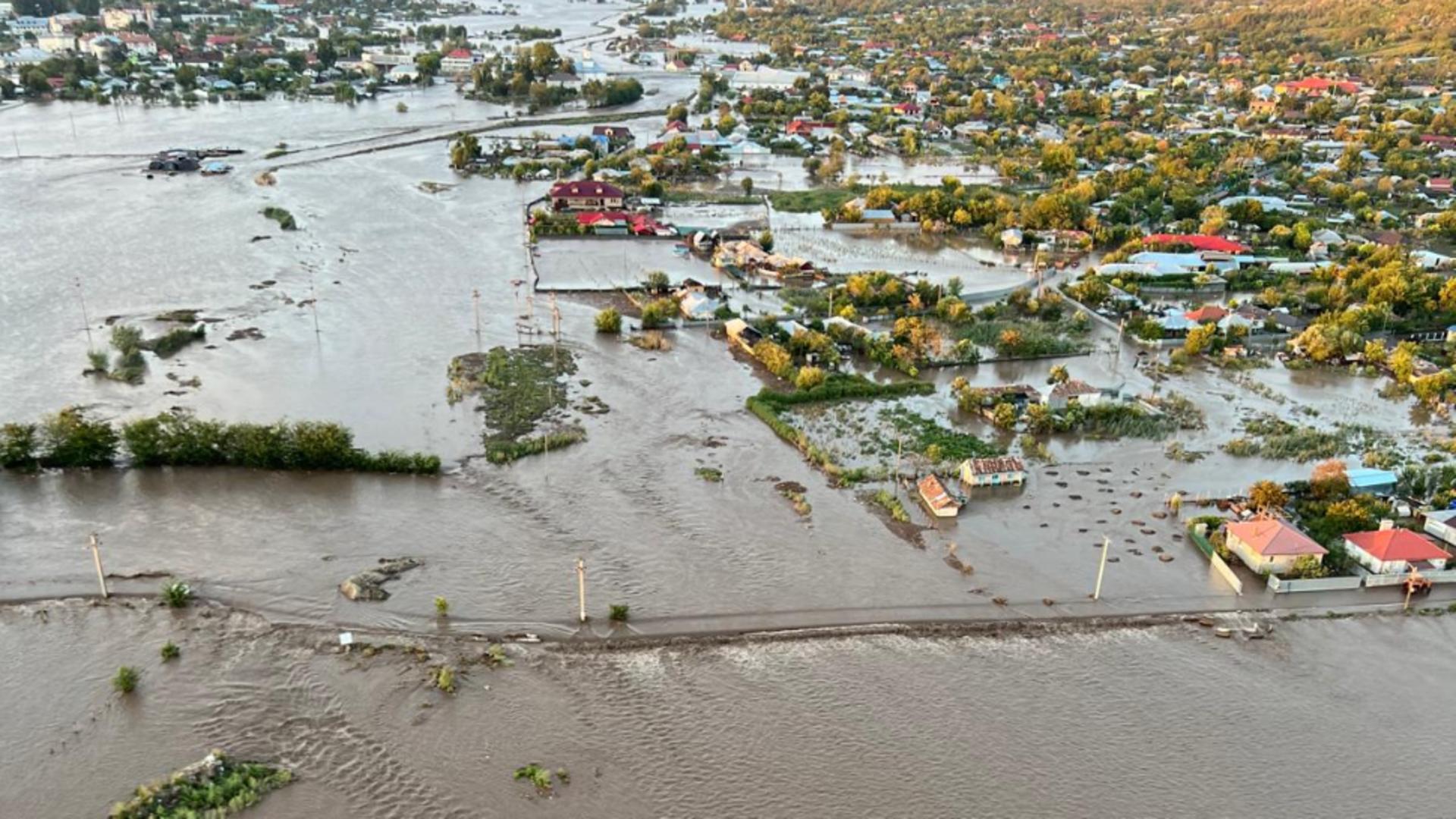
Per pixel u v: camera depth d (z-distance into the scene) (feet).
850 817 155.53
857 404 300.61
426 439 264.52
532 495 240.73
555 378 306.96
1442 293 384.06
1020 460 256.93
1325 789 163.94
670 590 207.51
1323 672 190.70
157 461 246.27
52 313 337.52
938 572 217.97
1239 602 210.79
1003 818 156.66
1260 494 241.14
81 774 155.63
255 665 180.34
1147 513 244.63
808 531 231.30
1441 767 169.37
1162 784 164.14
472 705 173.68
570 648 189.06
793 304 383.24
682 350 337.11
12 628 187.01
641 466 257.34
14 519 222.07
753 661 188.24
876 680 184.65
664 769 162.91
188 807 149.07
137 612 193.26
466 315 358.23
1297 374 340.39
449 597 201.87
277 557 212.84
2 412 267.59
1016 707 179.83
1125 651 195.00
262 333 330.95
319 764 160.25
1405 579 216.13
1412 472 254.06
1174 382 329.31
